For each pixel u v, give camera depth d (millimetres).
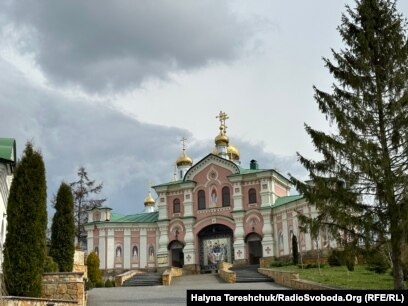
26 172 18422
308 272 34156
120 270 57031
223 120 66938
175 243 57000
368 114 23641
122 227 58625
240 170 56938
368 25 24781
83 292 19266
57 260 25062
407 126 22812
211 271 54469
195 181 57875
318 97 24453
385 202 22828
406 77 23500
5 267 17359
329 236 24016
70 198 26531
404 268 24125
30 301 16031
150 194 72000
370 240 22734
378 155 22812
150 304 21969
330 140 23422
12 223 17781
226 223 55125
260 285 31719
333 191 23219
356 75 24266
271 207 53219
